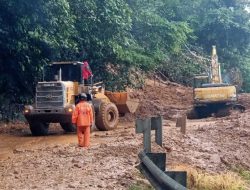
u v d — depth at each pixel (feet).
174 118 93.30
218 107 95.81
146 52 106.93
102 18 84.94
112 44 90.12
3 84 81.25
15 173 36.86
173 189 21.27
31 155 45.09
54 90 64.08
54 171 37.11
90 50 90.48
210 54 172.04
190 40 164.86
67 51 87.61
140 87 121.49
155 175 24.94
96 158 41.55
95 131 68.08
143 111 98.94
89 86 68.23
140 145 47.39
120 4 87.56
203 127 62.90
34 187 32.09
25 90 84.02
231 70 162.61
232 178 37.91
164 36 107.96
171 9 149.59
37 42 79.66
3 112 79.56
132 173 35.86
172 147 46.16
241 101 108.27
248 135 56.59
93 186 32.14
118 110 79.46
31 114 63.72
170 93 129.08
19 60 80.38
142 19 105.19
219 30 166.71
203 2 172.24
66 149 47.29
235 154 47.75
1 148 53.21
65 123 66.18
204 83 100.78
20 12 73.10
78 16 84.07
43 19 73.77
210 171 40.68
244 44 170.91
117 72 101.30
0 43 77.25
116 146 46.96
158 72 148.36
